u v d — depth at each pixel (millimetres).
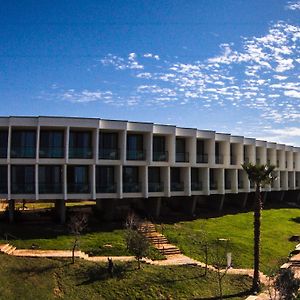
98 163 40406
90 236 35219
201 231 40031
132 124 42531
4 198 37906
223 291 26781
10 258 27578
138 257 28547
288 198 73125
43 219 39969
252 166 29000
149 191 44188
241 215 50906
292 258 34750
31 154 38656
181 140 48938
